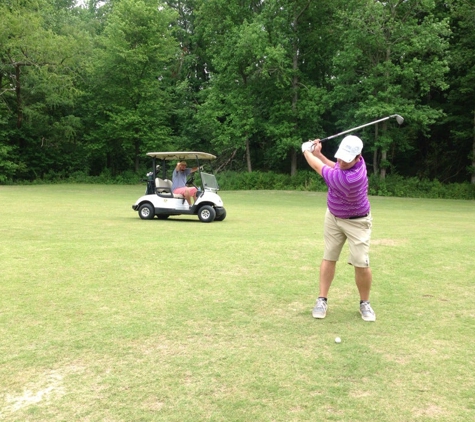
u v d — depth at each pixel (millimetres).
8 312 4039
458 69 27703
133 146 36219
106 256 6238
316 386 2779
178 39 39688
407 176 31609
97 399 2605
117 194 23172
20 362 3064
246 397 2643
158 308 4223
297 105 30953
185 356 3188
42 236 8289
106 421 2389
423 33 24750
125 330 3660
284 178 30797
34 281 5008
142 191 26000
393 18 25531
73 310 4125
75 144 36562
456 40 28672
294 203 19781
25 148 34156
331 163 4348
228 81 32281
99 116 37031
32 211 13578
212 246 7027
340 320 3982
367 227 3967
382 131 27156
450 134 30969
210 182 12430
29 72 31094
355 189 3787
